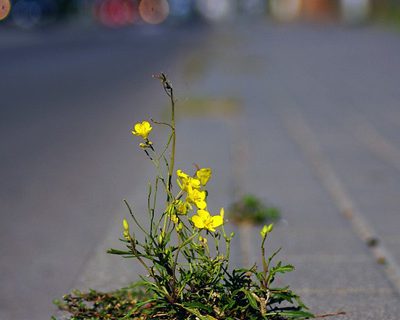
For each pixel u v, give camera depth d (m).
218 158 9.05
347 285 4.78
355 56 27.48
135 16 57.91
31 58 26.23
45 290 5.11
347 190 7.44
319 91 16.88
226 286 3.50
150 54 29.02
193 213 5.91
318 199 7.06
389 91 16.55
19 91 16.75
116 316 3.86
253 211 6.37
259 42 38.69
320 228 6.08
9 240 6.22
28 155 9.84
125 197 7.55
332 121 12.25
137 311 3.78
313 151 9.58
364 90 16.88
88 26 54.00
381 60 25.34
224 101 14.88
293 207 6.74
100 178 8.45
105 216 6.91
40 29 47.19
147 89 17.14
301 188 7.52
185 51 31.28
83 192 7.82
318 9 63.22
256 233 5.91
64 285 5.19
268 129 11.45
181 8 67.06
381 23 48.16
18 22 46.41
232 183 7.68
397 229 6.06
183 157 9.14
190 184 3.42
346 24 52.25
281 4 79.00
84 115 13.25
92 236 6.31
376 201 6.99
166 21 63.88
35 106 14.44
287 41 39.03
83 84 18.27
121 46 33.97
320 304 4.44
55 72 21.27
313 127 11.62
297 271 5.03
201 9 82.00
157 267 3.43
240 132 11.16
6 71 21.41
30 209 7.20
